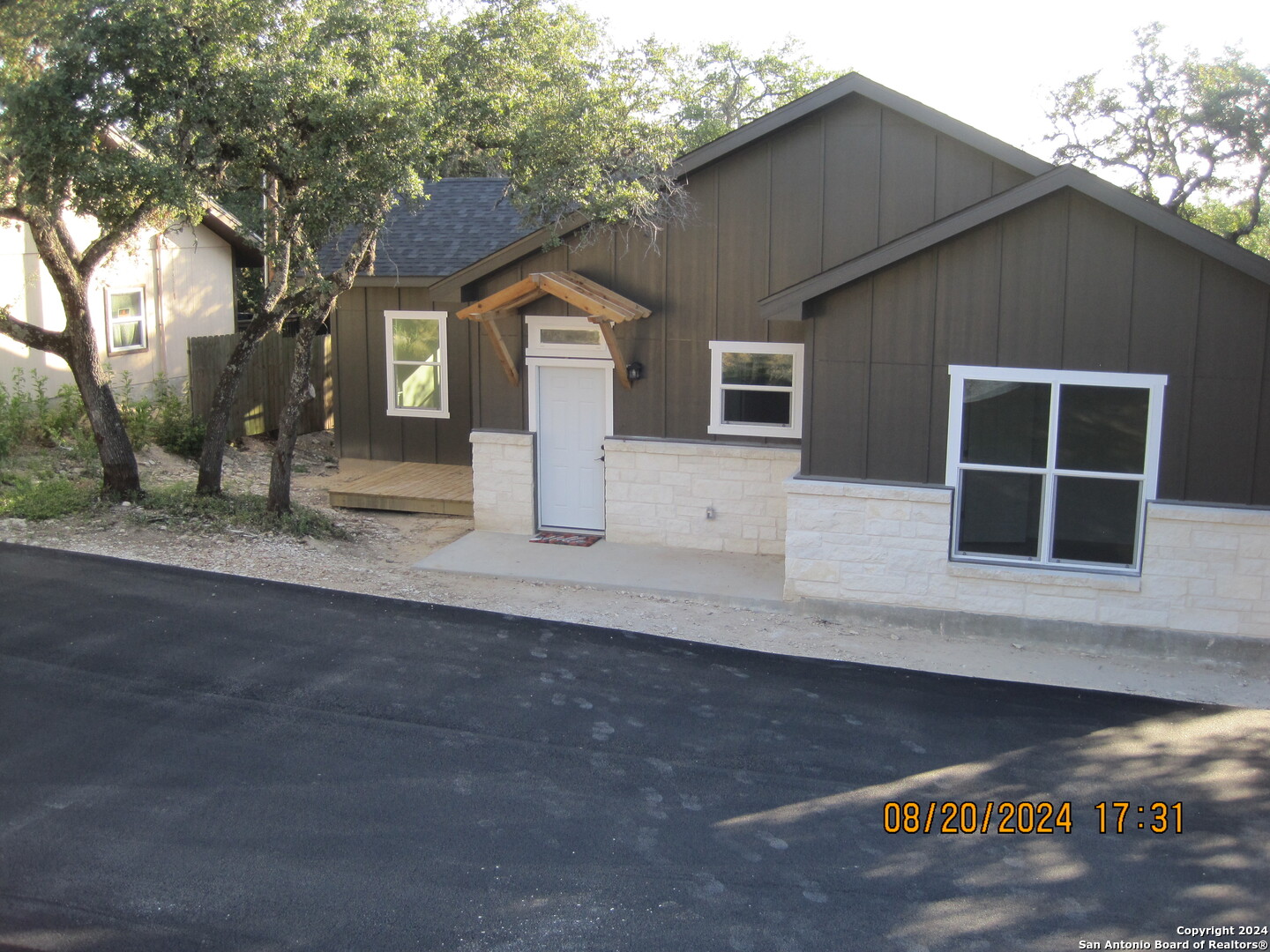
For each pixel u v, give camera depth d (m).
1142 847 6.91
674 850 6.69
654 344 13.48
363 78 11.09
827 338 11.06
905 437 11.00
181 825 6.68
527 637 10.31
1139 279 10.14
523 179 12.41
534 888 6.23
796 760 8.02
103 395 13.12
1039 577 10.72
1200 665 10.44
